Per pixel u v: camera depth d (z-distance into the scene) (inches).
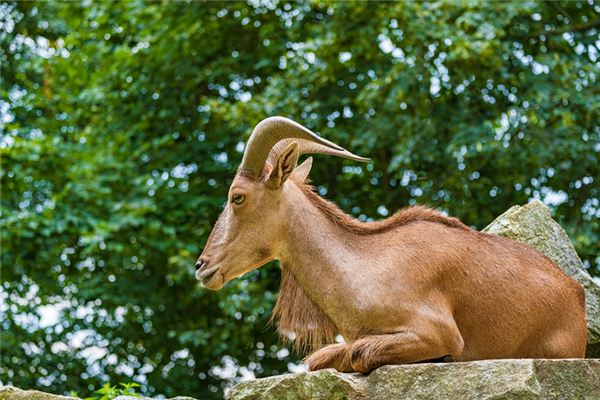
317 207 334.3
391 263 319.6
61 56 908.6
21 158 802.8
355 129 740.7
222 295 722.2
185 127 836.0
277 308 336.5
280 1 808.9
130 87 840.9
